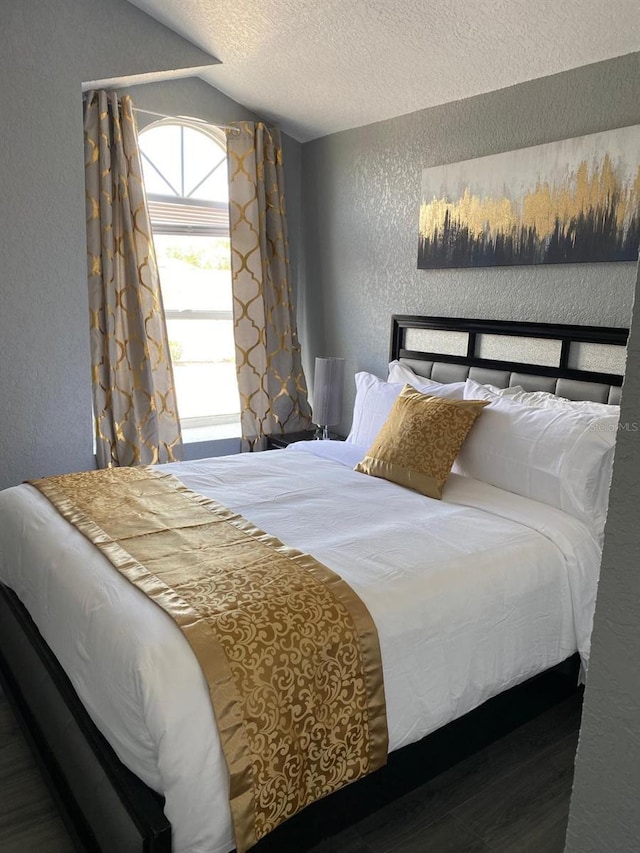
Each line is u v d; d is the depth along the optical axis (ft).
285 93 12.09
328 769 5.10
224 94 12.76
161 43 10.98
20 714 6.84
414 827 5.88
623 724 2.23
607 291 8.71
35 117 10.19
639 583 2.12
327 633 5.21
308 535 6.95
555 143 9.03
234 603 5.29
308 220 14.20
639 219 8.19
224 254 14.15
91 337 11.65
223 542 6.59
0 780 6.40
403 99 11.01
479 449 8.46
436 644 5.79
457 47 9.16
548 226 9.25
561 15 7.93
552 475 7.62
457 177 10.50
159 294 12.25
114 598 5.43
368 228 12.60
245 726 4.65
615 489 2.15
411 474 8.46
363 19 9.23
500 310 10.20
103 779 4.95
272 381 13.98
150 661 4.66
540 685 7.10
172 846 4.48
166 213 13.08
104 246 11.45
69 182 10.64
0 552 7.60
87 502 7.64
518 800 6.22
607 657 2.25
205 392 14.56
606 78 8.44
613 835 2.31
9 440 10.88
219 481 8.86
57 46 10.16
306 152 13.94
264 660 4.89
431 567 6.22
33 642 6.51
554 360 9.38
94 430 12.19
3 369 10.64
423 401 8.89
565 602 6.89
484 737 6.61
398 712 5.55
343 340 13.65
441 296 11.21
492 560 6.50
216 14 10.24
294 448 10.96
